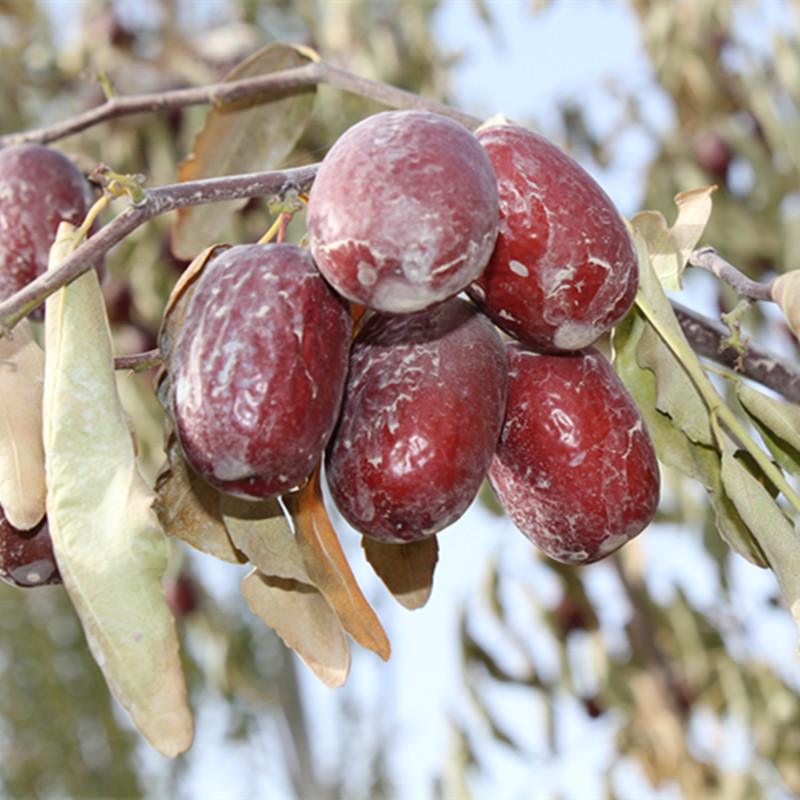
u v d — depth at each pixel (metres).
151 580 0.19
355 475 0.20
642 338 0.22
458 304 0.21
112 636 0.18
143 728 0.18
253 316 0.19
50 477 0.19
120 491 0.19
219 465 0.19
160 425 0.46
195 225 0.27
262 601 0.21
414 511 0.20
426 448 0.20
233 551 0.21
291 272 0.20
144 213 0.20
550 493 0.21
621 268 0.20
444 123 0.19
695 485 0.46
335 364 0.20
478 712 0.42
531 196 0.20
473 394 0.20
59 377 0.19
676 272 0.23
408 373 0.20
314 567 0.21
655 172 0.48
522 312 0.20
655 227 0.23
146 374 0.47
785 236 0.44
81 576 0.19
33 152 0.25
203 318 0.19
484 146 0.20
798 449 0.22
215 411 0.19
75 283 0.20
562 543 0.21
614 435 0.21
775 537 0.21
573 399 0.21
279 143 0.28
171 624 0.18
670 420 0.22
